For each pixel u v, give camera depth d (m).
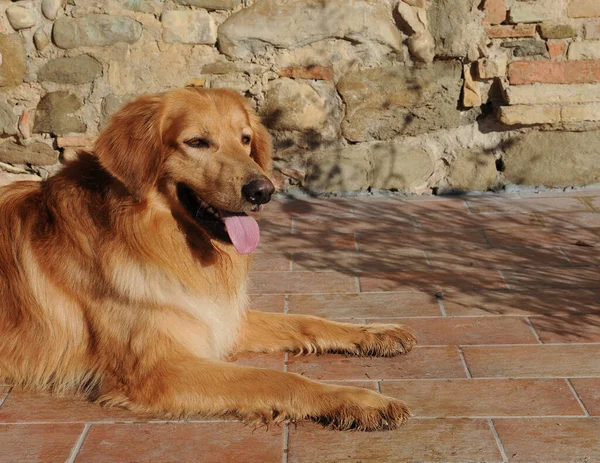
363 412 3.18
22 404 3.48
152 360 3.41
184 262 3.58
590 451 3.00
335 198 6.51
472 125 6.48
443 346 3.94
